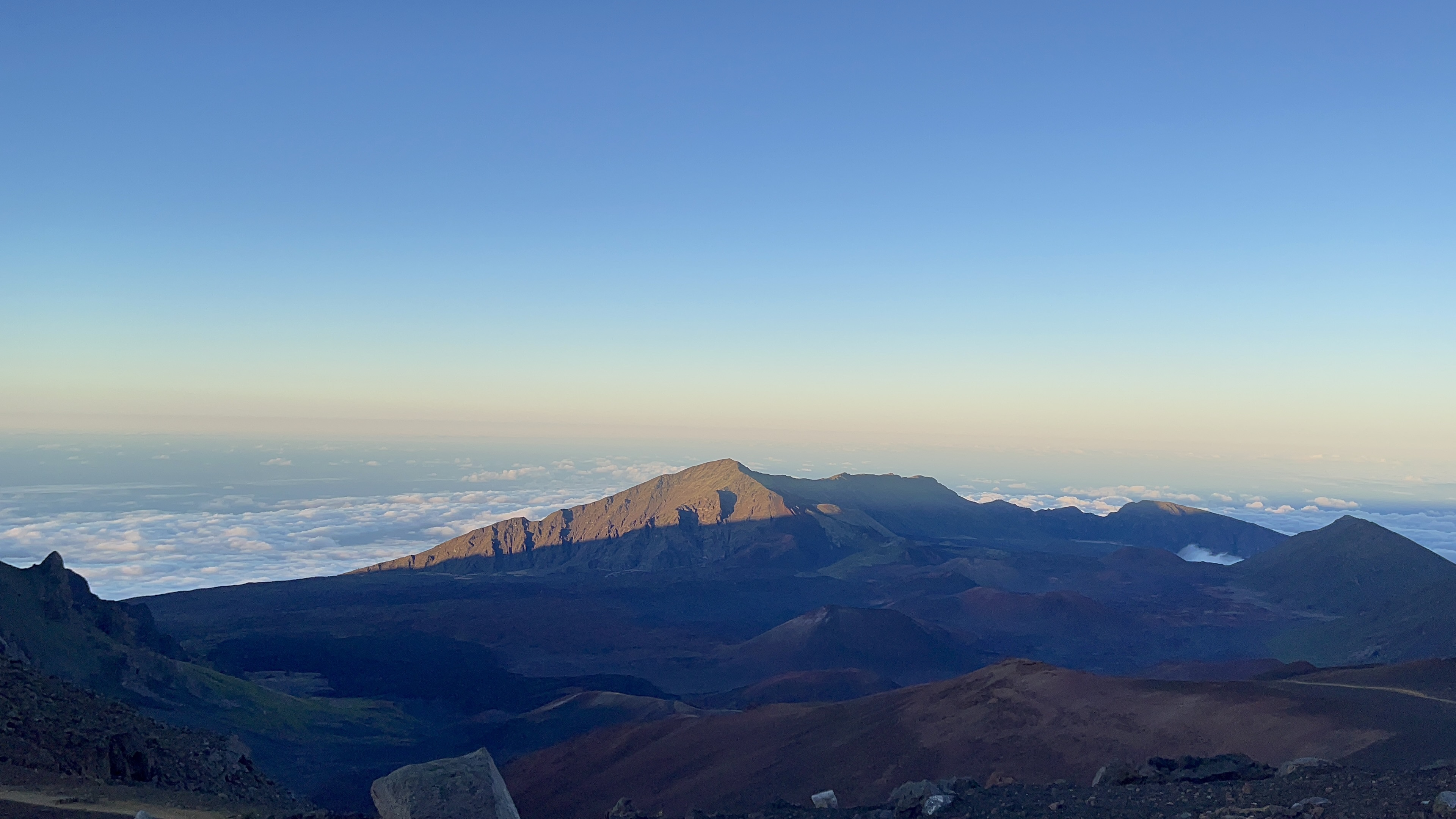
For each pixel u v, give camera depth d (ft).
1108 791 89.04
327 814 103.71
